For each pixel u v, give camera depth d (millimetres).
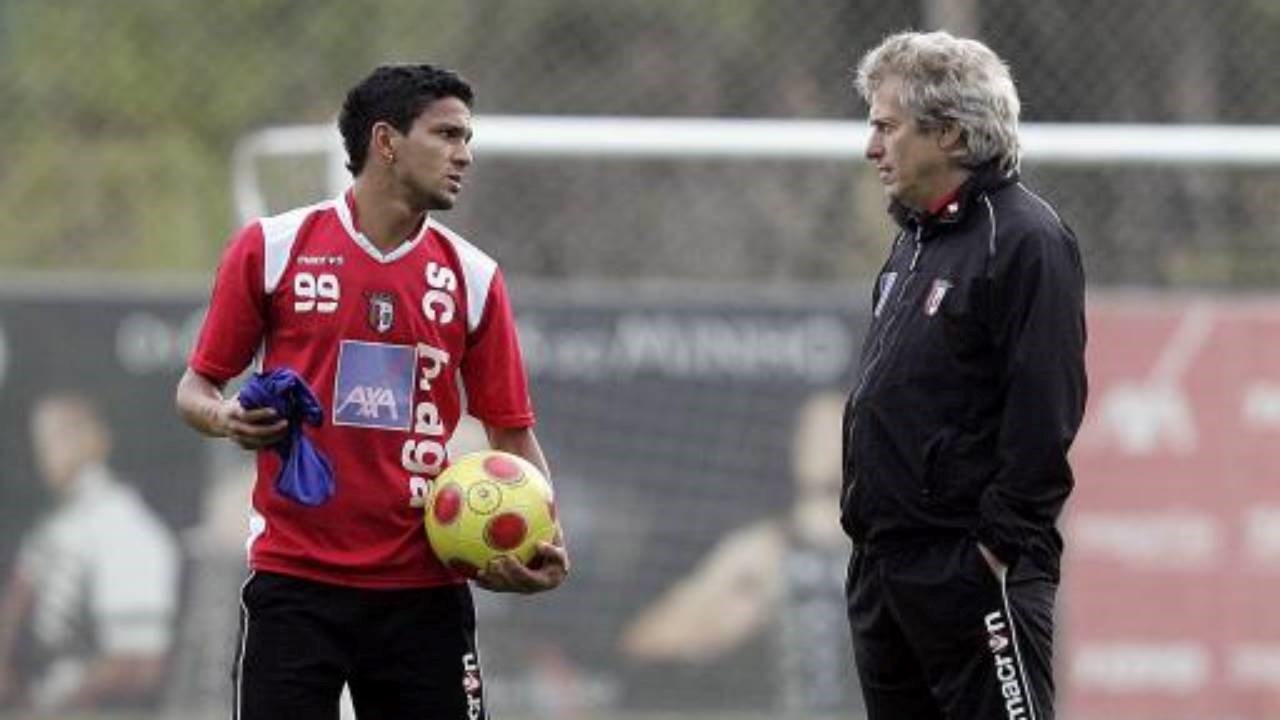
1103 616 38312
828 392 38250
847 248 41531
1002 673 21938
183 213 47812
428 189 22141
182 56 48156
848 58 43344
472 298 22734
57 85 47812
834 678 38000
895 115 22219
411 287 22359
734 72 45188
